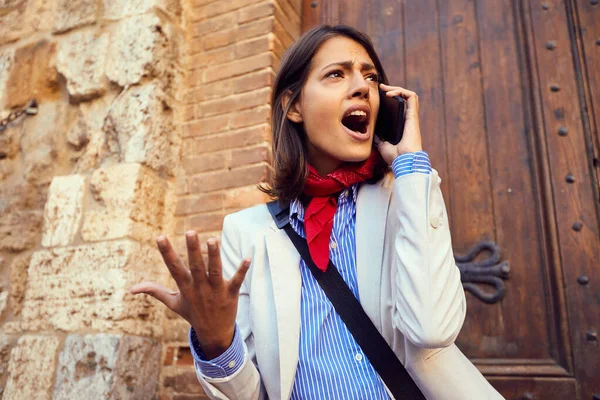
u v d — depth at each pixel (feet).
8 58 8.54
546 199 6.05
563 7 6.75
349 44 3.71
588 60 6.44
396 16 7.75
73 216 6.84
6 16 8.96
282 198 3.59
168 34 7.56
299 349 3.01
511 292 5.92
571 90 6.38
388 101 3.64
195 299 2.58
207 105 7.40
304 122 3.63
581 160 6.08
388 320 2.94
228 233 3.71
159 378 6.30
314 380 2.90
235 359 2.85
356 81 3.47
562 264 5.77
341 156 3.39
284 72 3.86
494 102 6.73
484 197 6.40
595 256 5.68
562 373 5.42
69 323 6.23
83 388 5.78
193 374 6.17
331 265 3.17
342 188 3.46
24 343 6.36
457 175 6.62
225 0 7.91
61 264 6.59
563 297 5.66
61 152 7.57
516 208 6.20
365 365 2.90
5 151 7.93
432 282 2.69
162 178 7.01
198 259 2.44
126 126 7.00
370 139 3.46
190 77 7.70
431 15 7.51
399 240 2.91
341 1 8.21
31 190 7.52
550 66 6.56
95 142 7.26
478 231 6.29
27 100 8.09
